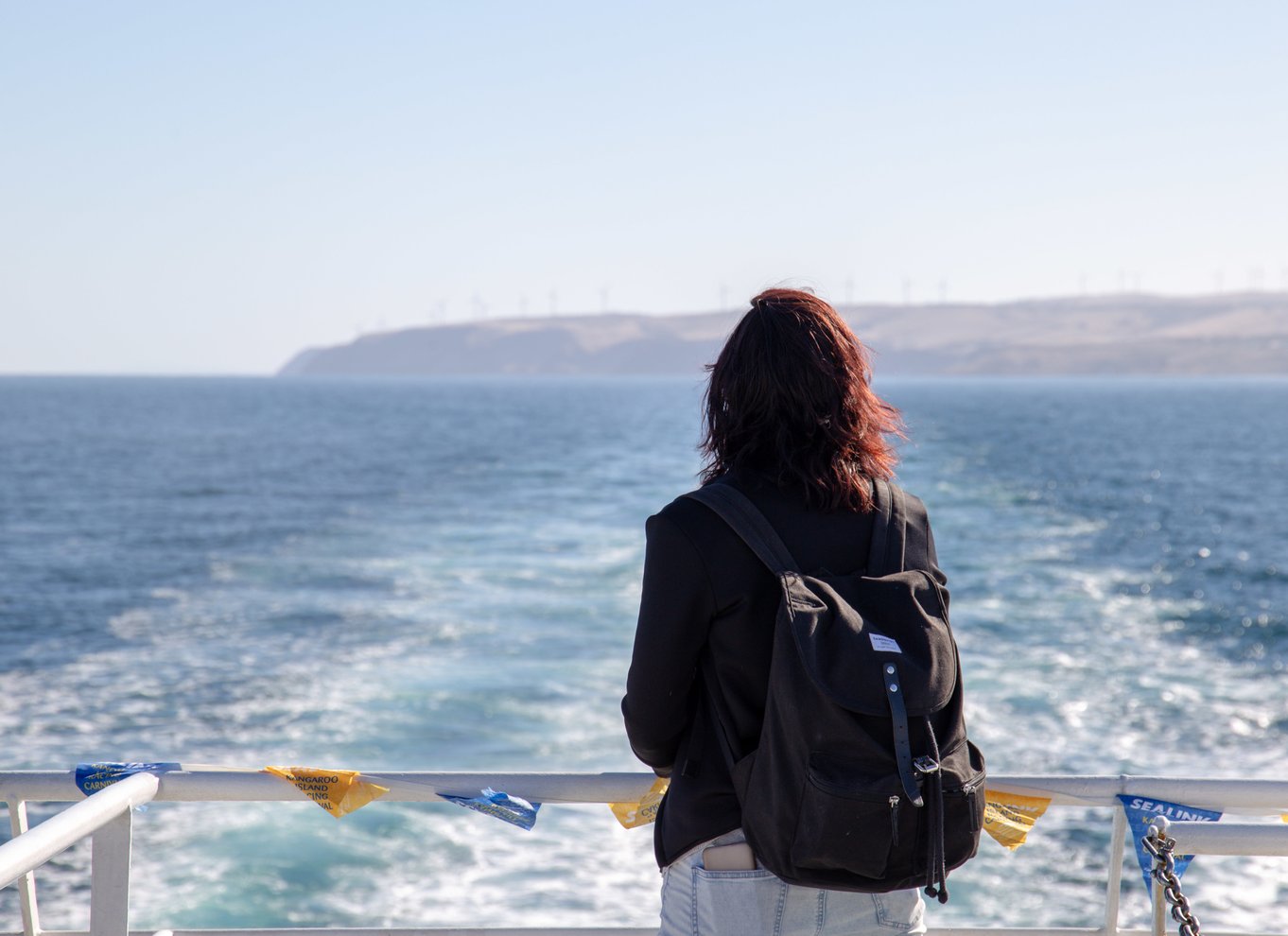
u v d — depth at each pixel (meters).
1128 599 16.66
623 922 6.06
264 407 131.25
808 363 1.81
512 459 51.00
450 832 7.14
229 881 6.41
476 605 15.05
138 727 9.80
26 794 2.10
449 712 9.72
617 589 16.06
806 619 1.63
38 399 163.12
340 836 7.07
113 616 15.68
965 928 2.33
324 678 11.17
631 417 103.06
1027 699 10.42
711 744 1.78
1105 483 40.22
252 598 16.70
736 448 1.86
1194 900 6.35
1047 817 7.58
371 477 42.56
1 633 14.51
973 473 42.50
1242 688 10.98
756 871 1.72
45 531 27.19
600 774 2.15
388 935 2.32
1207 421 95.12
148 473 45.44
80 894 6.52
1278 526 28.27
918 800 1.56
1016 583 17.73
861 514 1.81
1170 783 2.15
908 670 1.61
